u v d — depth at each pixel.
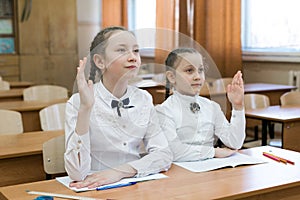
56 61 6.89
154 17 6.57
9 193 1.36
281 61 4.97
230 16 5.19
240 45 5.18
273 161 1.73
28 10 6.63
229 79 4.23
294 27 4.82
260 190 1.38
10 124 2.63
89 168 1.48
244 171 1.58
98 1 7.68
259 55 5.21
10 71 6.59
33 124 3.39
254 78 5.38
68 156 1.45
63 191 1.38
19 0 6.58
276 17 5.02
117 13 7.22
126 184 1.43
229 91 1.77
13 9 6.60
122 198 1.31
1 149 2.13
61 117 2.89
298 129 3.08
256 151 1.89
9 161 2.10
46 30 6.79
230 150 1.79
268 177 1.51
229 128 1.77
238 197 1.34
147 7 6.77
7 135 2.43
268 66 5.19
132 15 7.16
